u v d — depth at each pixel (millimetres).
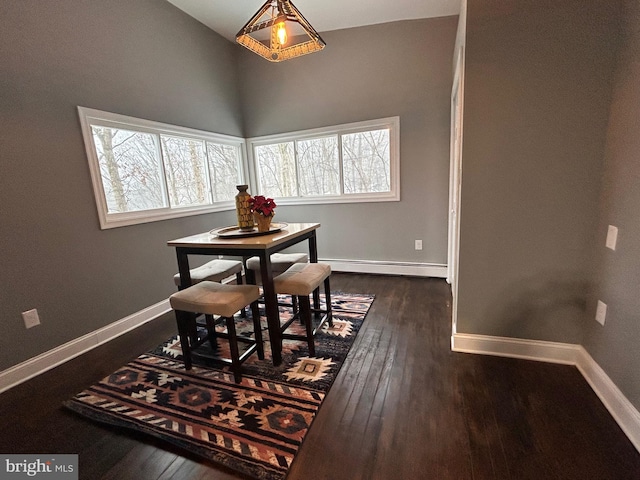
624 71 1484
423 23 3334
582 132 1688
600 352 1646
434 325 2516
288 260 2723
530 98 1729
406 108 3516
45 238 2145
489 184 1885
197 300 1826
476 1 1716
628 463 1245
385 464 1289
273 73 4004
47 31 2121
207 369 2043
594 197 1727
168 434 1496
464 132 1871
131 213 2775
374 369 1948
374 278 3818
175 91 3201
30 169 2057
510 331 2008
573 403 1582
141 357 2242
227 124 3982
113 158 2648
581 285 1820
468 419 1506
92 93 2418
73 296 2316
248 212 2301
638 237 1355
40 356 2117
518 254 1911
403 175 3662
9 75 1938
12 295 1984
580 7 1582
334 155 3975
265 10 1887
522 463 1263
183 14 3273
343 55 3654
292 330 2537
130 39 2717
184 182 3400
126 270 2717
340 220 4066
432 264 3750
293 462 1317
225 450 1393
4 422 1635
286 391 1773
